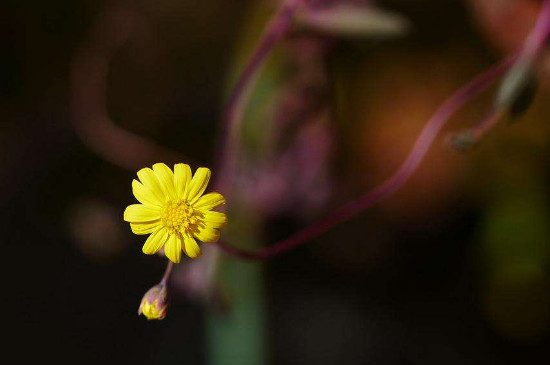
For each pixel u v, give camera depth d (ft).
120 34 1.46
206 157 1.50
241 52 1.34
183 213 0.94
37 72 1.53
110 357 1.44
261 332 1.27
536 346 1.44
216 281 1.20
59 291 1.48
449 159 1.48
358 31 1.16
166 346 1.43
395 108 1.45
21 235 1.49
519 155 1.45
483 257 1.49
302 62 1.25
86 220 1.43
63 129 1.52
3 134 1.54
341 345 1.43
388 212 1.51
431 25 1.41
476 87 1.14
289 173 1.27
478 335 1.46
